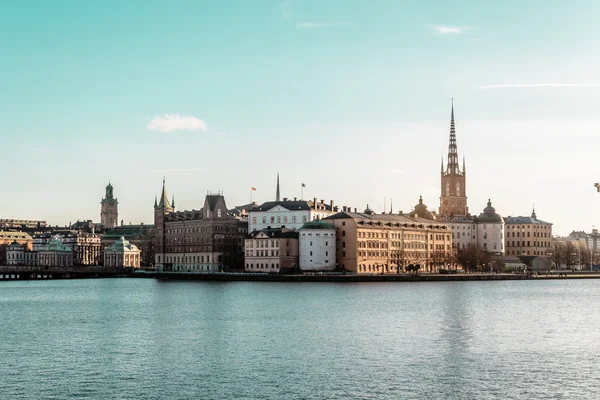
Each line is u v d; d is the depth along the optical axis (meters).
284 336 155.00
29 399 104.75
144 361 128.38
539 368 122.31
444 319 184.12
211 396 106.00
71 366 124.44
